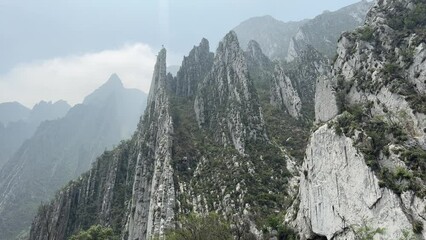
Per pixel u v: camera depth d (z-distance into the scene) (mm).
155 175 94750
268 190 81938
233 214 73062
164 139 104562
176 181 90062
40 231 140250
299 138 105188
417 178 38312
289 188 81875
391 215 38312
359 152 43938
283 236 58031
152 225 81375
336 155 47750
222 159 95625
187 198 85250
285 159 93062
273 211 74375
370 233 38375
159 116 122250
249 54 194125
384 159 42469
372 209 40594
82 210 141250
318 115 60469
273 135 109312
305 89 138000
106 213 129625
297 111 122312
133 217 104875
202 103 126688
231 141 102438
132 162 140000
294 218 58281
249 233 66562
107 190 137000
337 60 61562
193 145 107312
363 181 42469
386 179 40188
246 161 91250
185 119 127562
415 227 35812
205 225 65625
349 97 55469
